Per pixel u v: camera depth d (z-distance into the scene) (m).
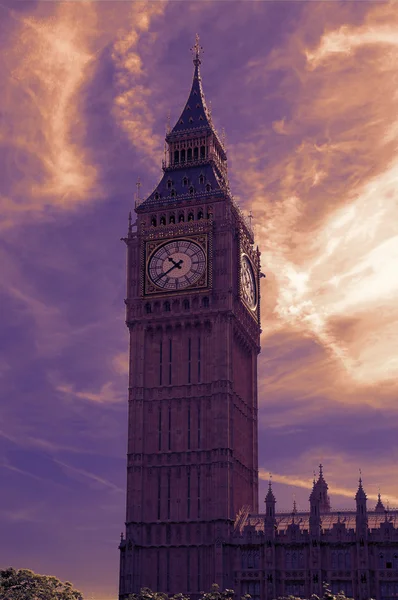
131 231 149.62
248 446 148.38
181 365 141.00
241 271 147.50
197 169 154.38
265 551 129.00
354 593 124.50
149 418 139.75
